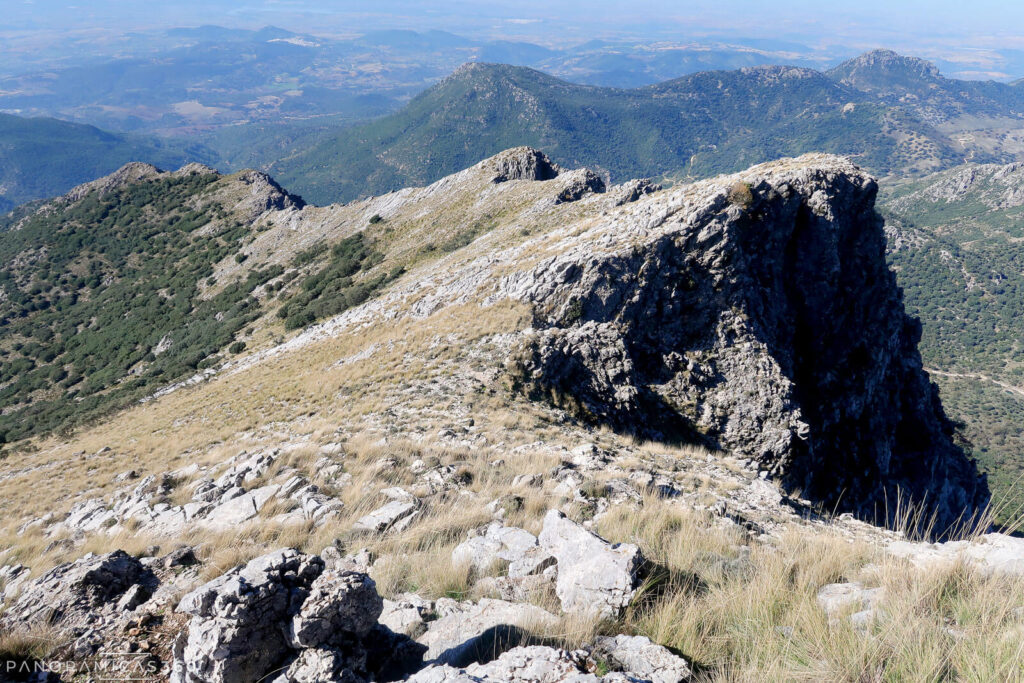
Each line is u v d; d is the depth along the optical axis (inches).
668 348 1358.3
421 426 882.1
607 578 254.7
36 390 3814.0
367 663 217.2
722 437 1285.7
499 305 1408.7
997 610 202.8
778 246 1535.4
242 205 6028.5
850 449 1589.6
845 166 1704.0
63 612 295.6
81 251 5757.9
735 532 415.8
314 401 1237.1
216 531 506.6
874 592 245.0
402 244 3179.1
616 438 984.3
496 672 185.2
